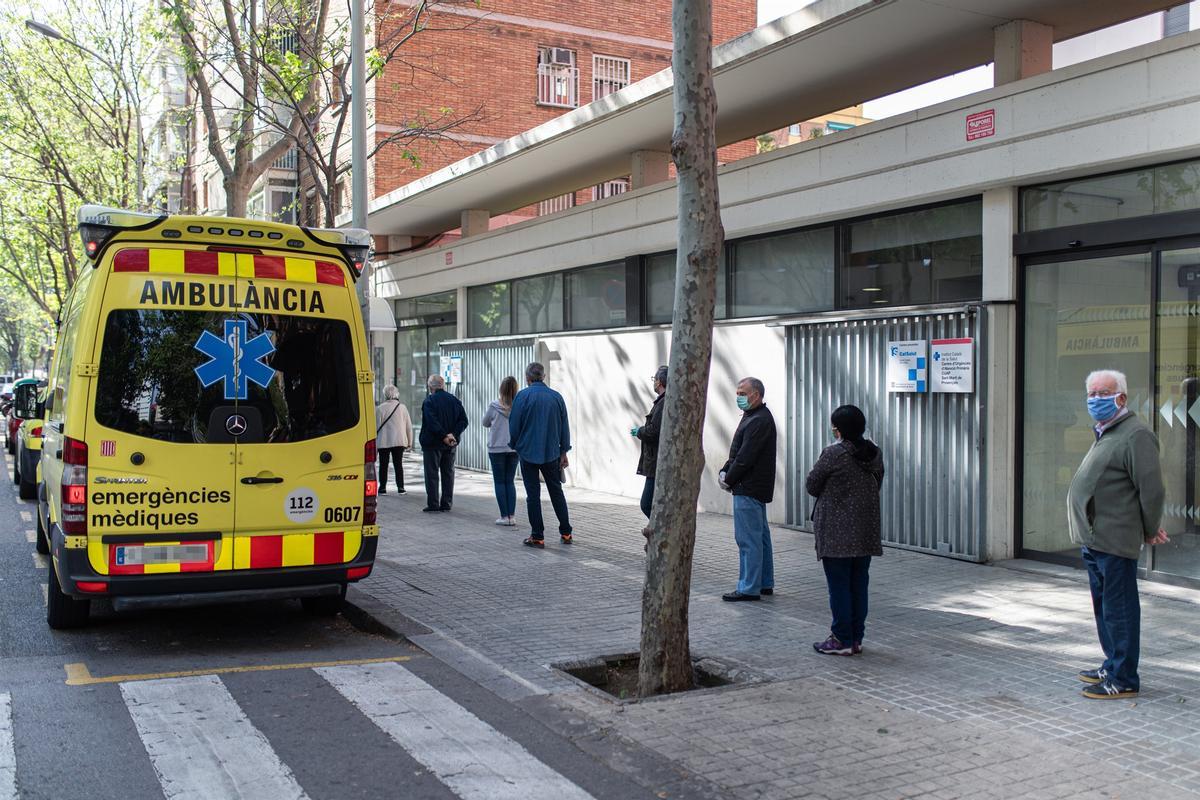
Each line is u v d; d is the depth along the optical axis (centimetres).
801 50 1052
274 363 678
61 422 689
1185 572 827
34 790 422
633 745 482
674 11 564
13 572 938
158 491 639
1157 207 834
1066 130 873
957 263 1016
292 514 675
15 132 2566
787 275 1237
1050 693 563
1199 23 934
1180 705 539
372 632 742
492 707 546
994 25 977
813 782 436
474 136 2391
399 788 431
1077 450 905
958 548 967
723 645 670
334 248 711
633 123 1349
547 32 2511
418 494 1549
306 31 1622
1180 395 823
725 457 1280
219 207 3183
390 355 2402
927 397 998
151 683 583
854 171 1093
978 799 417
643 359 1445
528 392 1061
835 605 645
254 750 474
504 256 1850
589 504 1409
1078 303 903
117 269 644
